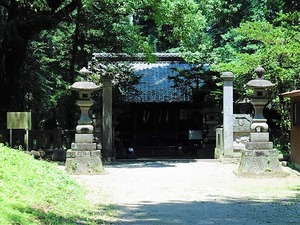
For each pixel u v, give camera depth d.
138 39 19.77
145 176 14.38
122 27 21.36
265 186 12.42
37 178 9.56
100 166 14.86
